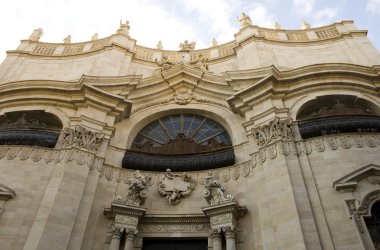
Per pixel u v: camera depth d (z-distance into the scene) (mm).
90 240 11938
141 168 14492
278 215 11328
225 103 17281
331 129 13359
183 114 17828
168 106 17750
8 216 11781
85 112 15453
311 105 15469
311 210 11133
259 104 15281
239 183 13469
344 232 10461
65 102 16172
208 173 13852
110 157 14703
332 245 10281
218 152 14789
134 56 20672
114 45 20266
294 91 15367
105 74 18422
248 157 14125
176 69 18516
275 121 13773
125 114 16656
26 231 11484
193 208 13227
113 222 12484
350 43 18969
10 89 16391
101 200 13102
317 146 12883
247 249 11602
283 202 11477
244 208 12328
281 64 18359
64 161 13203
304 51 19406
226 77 16984
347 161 12180
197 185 13938
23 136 14227
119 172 14219
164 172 14453
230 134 16172
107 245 12031
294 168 12312
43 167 13359
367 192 11180
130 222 12297
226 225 11789
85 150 13789
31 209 12086
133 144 16094
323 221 10867
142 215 12625
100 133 14727
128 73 19500
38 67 19859
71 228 11500
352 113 14750
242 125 15047
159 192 13711
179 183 13922
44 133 14555
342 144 12688
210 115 17328
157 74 18781
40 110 16125
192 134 16859
